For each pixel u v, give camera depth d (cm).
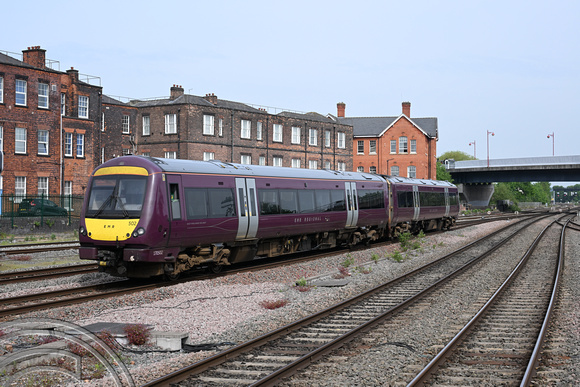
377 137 6594
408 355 855
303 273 1772
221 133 4694
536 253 2453
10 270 1742
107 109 4384
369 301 1318
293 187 2030
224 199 1681
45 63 3828
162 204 1447
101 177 1511
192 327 1030
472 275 1767
